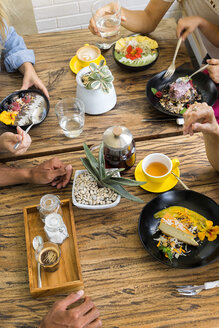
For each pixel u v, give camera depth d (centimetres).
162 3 180
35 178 136
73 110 154
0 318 113
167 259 120
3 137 138
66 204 133
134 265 120
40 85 166
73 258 122
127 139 127
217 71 161
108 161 135
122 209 132
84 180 131
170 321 110
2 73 176
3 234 129
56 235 120
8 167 142
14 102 158
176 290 115
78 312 106
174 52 181
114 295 115
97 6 182
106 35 179
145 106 161
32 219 131
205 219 125
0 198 137
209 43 205
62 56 181
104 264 121
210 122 131
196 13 202
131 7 283
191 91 160
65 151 150
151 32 190
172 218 123
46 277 119
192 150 146
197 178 139
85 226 129
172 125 154
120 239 125
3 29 163
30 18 287
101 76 146
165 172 135
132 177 141
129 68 170
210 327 108
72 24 293
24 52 173
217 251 118
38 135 153
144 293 115
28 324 112
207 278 116
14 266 122
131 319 111
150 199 134
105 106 155
